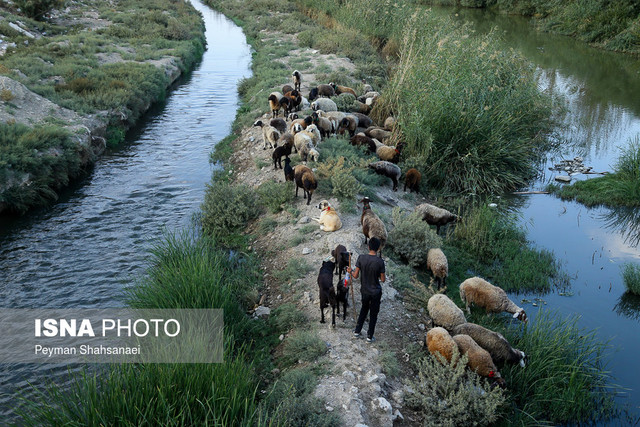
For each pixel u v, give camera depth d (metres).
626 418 6.80
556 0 43.12
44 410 5.79
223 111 22.33
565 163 16.50
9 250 10.95
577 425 6.68
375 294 7.01
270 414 5.98
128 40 32.00
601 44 35.44
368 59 26.11
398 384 6.78
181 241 11.11
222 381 6.08
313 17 39.41
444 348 6.85
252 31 39.78
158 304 7.89
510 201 13.91
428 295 8.61
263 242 10.90
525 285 9.95
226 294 8.36
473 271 10.38
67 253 10.88
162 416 5.50
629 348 8.26
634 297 9.70
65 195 13.94
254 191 12.81
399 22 29.41
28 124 15.89
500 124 15.11
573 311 9.20
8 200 12.46
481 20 48.06
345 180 11.66
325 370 6.76
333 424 5.77
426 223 10.61
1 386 7.12
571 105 22.25
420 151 14.48
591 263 10.89
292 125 14.70
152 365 6.17
